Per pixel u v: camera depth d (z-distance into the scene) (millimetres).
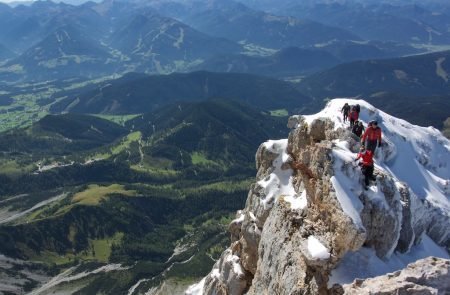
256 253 59469
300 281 40844
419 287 32188
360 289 33969
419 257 43750
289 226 46656
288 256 44156
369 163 40406
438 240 48406
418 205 46031
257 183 61125
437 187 51969
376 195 40000
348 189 40312
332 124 50062
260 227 58531
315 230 42000
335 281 37750
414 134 58156
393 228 40031
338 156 41969
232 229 70500
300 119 57719
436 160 57875
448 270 34000
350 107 50312
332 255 38750
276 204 52062
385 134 53719
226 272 65062
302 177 48000
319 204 42625
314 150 46250
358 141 46469
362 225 37750
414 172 51969
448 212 48812
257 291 50375
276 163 59500
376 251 39906
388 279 34312
